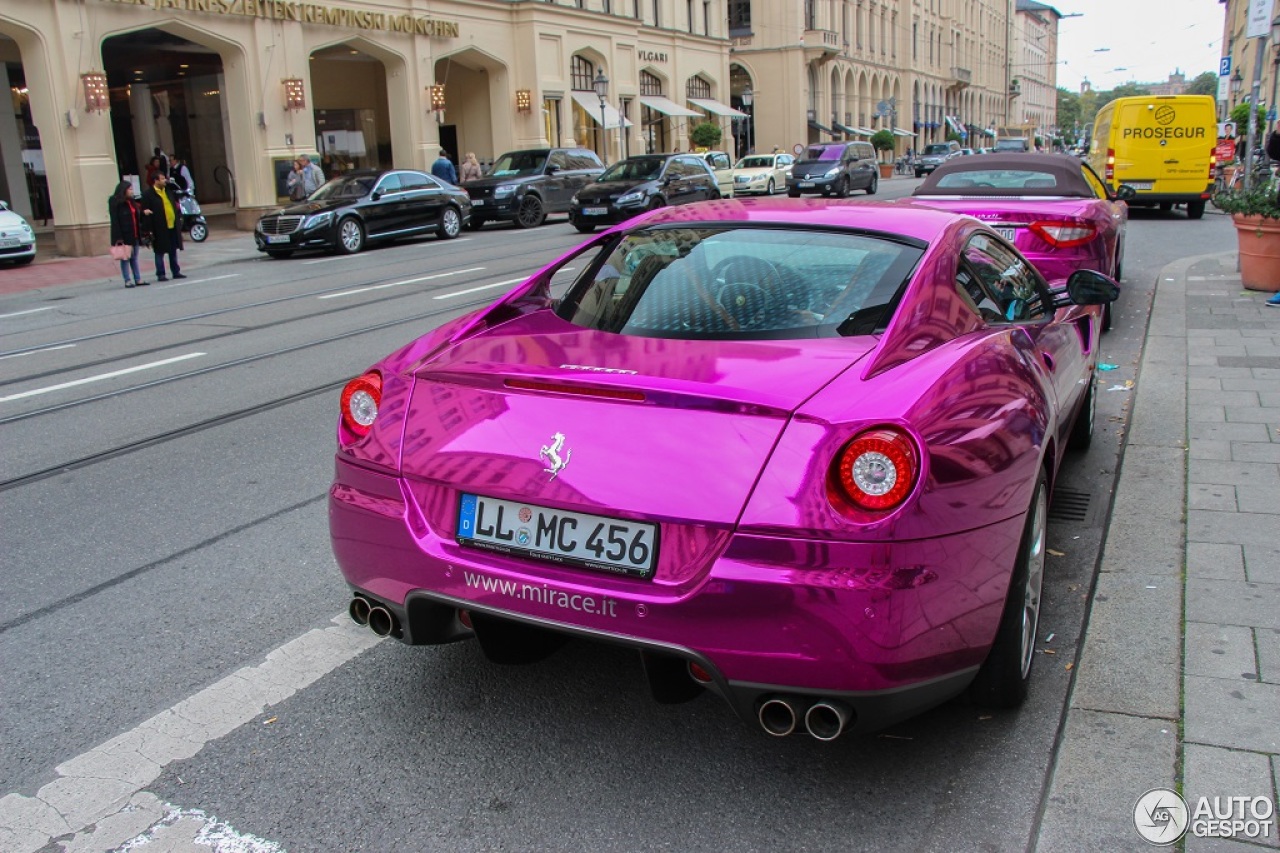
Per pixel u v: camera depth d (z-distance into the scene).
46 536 4.91
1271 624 3.52
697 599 2.47
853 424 2.45
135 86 28.86
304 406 7.35
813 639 2.42
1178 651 3.40
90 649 3.74
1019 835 2.60
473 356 3.10
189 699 3.37
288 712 3.28
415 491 2.93
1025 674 3.12
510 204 24.41
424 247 20.30
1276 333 8.35
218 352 9.60
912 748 3.00
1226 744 2.87
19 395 8.06
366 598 3.06
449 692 3.38
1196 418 6.03
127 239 15.39
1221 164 27.47
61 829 2.71
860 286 3.17
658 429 2.59
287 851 2.61
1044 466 3.23
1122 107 22.42
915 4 75.25
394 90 28.88
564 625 2.66
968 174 9.53
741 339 3.02
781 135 56.41
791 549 2.41
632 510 2.55
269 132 24.75
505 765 2.97
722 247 3.53
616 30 36.97
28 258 18.70
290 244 18.83
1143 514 4.58
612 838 2.64
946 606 2.54
